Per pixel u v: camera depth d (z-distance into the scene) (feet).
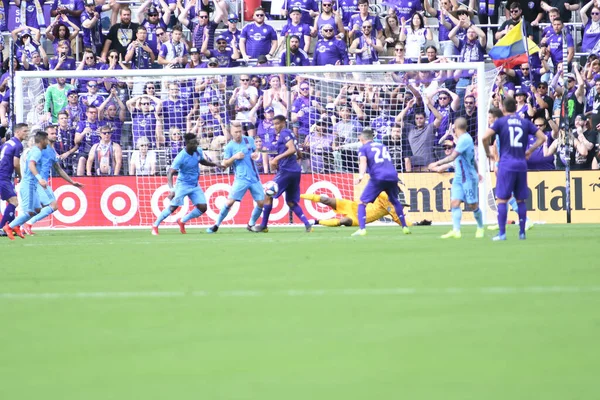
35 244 141.28
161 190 197.36
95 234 173.37
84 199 197.36
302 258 103.96
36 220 176.14
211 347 49.75
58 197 197.67
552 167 201.05
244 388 40.52
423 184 194.59
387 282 77.56
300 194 177.88
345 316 59.41
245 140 169.07
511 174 130.11
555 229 164.25
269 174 198.59
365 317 58.85
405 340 50.88
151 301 68.23
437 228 175.42
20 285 79.92
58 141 202.80
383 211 172.14
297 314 60.64
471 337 51.47
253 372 43.62
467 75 202.49
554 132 202.69
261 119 204.74
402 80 201.67
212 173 196.75
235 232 170.81
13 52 189.88
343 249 117.19
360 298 67.87
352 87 202.18
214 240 143.64
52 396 39.63
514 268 88.12
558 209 192.65
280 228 185.37
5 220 166.91
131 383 41.81
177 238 152.66
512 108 130.52
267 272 88.28
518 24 203.10
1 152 167.63
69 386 41.39
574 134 203.51
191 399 38.73
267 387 40.65
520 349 48.16
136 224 197.57
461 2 239.71
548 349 48.06
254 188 168.96
